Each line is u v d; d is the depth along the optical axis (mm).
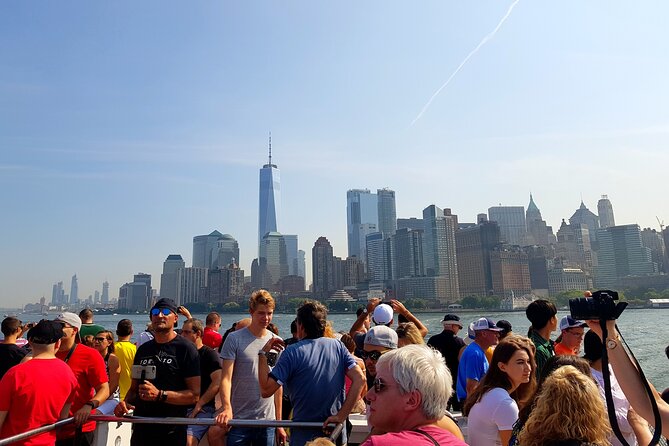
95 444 5133
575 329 6262
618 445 4133
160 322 5207
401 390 2445
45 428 4344
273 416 5383
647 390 2629
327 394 4461
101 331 8344
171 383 5109
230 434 5082
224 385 5020
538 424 2826
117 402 5367
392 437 2266
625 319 104375
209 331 9062
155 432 4961
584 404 2725
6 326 7012
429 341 8484
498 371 4090
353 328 8312
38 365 4504
